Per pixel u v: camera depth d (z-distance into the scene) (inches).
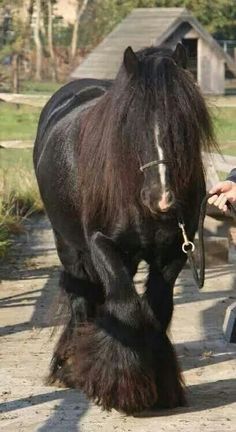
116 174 194.2
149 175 187.3
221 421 205.2
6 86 1334.9
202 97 193.8
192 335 276.7
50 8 1595.7
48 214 240.8
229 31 1583.4
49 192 233.6
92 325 216.7
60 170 223.5
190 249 199.3
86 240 215.0
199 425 202.8
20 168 566.6
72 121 227.1
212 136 196.1
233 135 594.9
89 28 1657.2
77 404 217.6
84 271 235.3
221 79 1299.2
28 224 482.6
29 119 1008.2
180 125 187.3
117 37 1273.4
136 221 198.4
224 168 363.3
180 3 1544.0
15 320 295.7
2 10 1561.3
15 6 1566.2
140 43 1238.9
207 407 214.4
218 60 1294.3
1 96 489.4
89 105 229.5
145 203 188.2
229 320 272.1
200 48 1283.2
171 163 186.5
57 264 386.6
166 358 211.2
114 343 203.9
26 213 498.3
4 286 346.6
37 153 257.0
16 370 243.6
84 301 235.1
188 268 368.8
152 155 186.9
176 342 269.0
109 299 203.6
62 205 225.0
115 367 203.6
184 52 198.2
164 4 1551.4
